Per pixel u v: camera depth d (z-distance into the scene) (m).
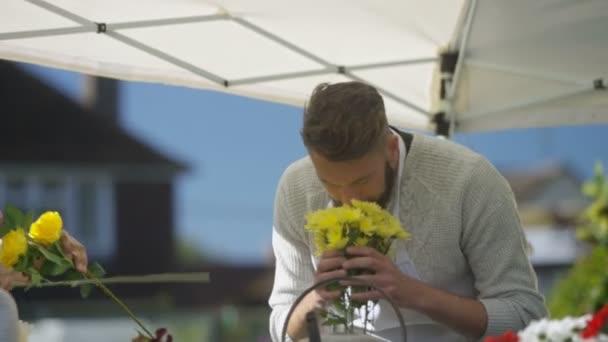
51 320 17.00
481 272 3.95
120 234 22.72
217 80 5.30
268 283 24.42
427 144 3.97
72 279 3.79
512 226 3.92
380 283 3.56
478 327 3.79
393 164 3.81
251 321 19.84
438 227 3.91
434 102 5.51
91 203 22.69
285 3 4.83
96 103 23.28
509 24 5.02
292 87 5.45
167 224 23.02
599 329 2.95
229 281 24.09
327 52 5.26
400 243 3.92
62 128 22.73
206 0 4.81
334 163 3.49
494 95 5.38
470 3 4.90
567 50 5.05
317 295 3.53
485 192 3.90
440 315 3.73
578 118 5.16
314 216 3.60
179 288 21.56
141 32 4.97
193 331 19.58
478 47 5.21
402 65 5.32
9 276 3.70
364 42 5.19
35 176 22.50
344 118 3.45
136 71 5.18
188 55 5.16
